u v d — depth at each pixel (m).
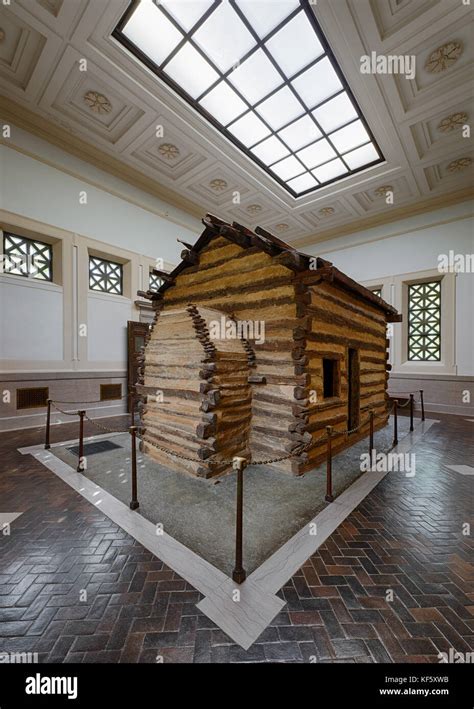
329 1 5.24
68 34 5.75
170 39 6.04
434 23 5.44
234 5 5.44
